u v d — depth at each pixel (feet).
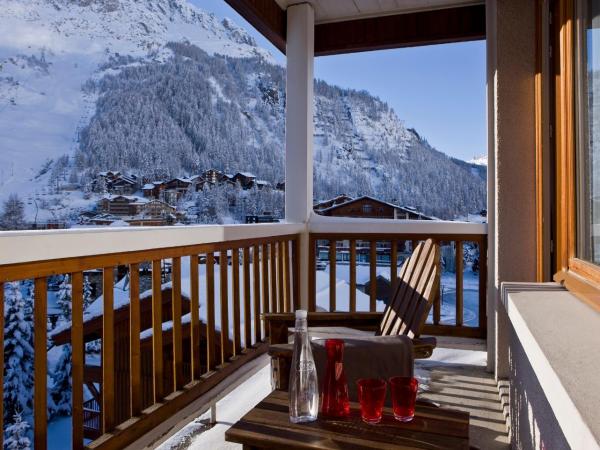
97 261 6.31
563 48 6.60
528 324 4.10
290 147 13.60
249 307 10.82
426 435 4.10
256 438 4.05
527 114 9.86
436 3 12.79
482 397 9.53
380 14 13.48
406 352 6.08
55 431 9.18
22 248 5.11
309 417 4.44
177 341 8.15
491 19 10.77
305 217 13.55
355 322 8.54
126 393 12.03
